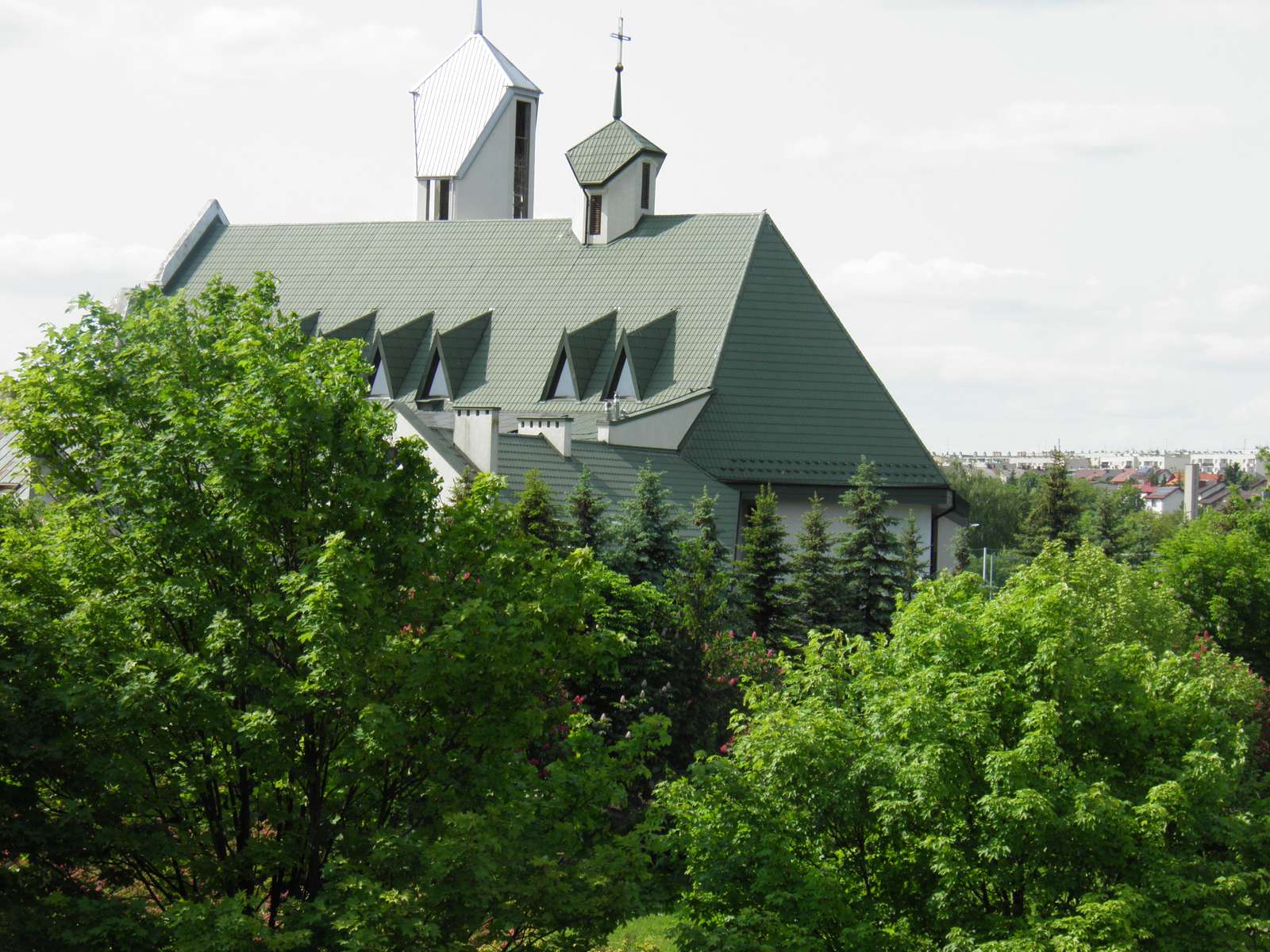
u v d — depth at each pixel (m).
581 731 56.44
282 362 53.50
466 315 183.38
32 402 55.03
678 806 57.69
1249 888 55.41
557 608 52.00
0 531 54.31
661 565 104.94
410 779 52.84
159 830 51.69
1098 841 53.53
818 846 57.81
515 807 50.59
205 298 60.31
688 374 165.50
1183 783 54.91
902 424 167.88
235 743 50.72
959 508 172.25
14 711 47.00
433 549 53.00
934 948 55.97
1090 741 56.34
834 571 115.31
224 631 49.25
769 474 159.88
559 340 174.75
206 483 51.34
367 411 53.06
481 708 51.53
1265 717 88.88
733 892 56.47
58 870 50.09
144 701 47.84
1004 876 54.16
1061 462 160.38
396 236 195.62
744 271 170.88
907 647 60.12
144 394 55.06
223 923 45.34
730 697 80.75
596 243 181.62
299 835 51.53
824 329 170.50
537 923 49.22
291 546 52.28
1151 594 96.19
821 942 54.53
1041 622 56.78
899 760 55.34
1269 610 123.94
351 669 47.94
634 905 50.03
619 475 146.88
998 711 56.22
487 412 134.00
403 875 48.62
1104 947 51.09
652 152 180.75
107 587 53.22
